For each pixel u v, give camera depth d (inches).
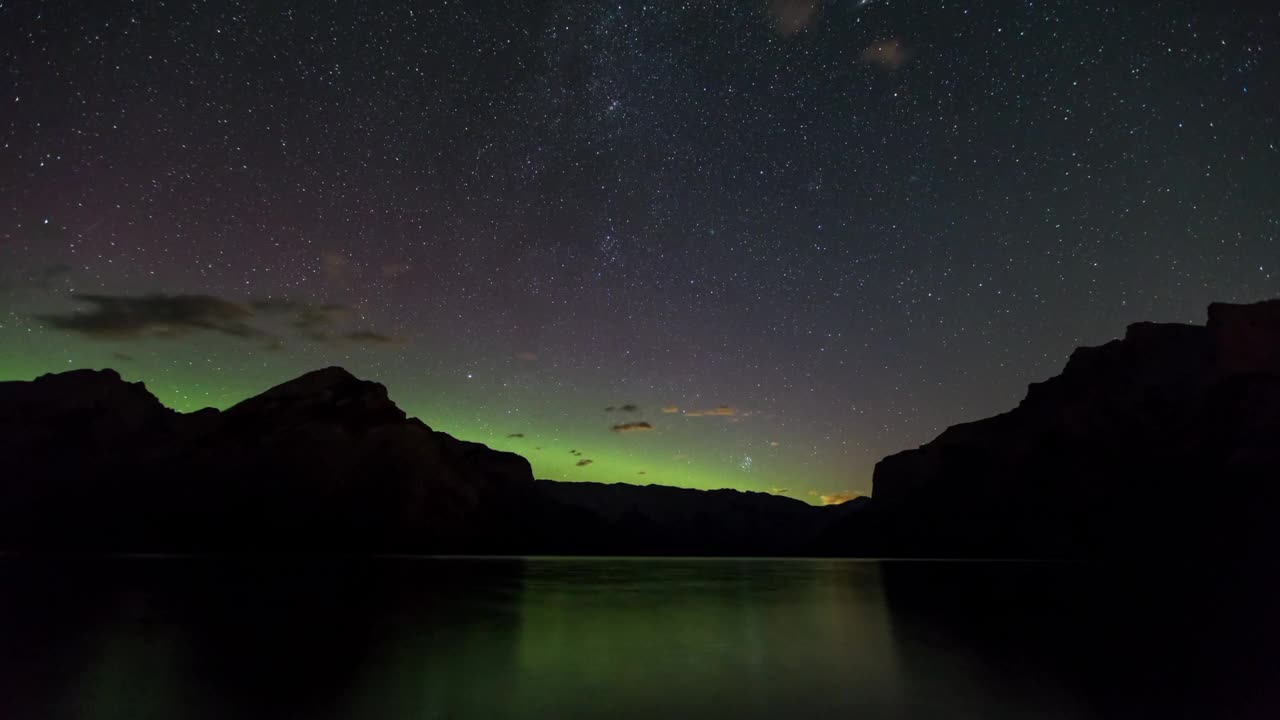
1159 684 301.4
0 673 317.1
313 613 570.9
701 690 287.7
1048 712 252.8
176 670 325.4
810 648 403.5
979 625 522.0
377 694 277.3
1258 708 259.3
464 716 244.1
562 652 384.2
